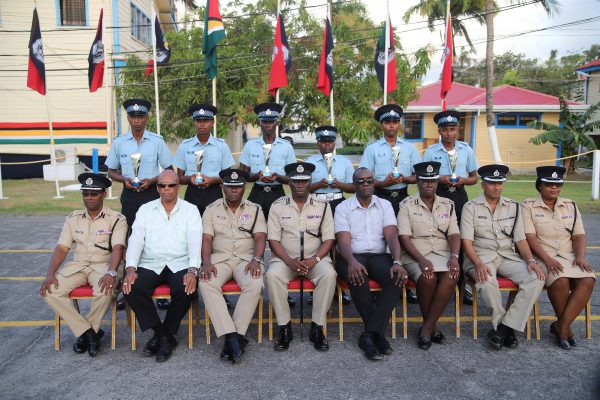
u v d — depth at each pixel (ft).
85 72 55.11
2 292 18.90
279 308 14.11
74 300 14.16
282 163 18.07
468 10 59.47
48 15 54.34
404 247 15.08
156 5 67.67
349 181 18.35
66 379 12.31
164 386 11.95
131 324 14.44
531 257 14.53
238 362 13.21
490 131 57.88
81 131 56.08
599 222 31.81
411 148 18.37
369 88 46.68
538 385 11.91
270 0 48.03
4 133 56.08
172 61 46.32
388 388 11.81
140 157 16.72
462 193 17.70
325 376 12.43
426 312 14.28
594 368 12.79
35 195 43.47
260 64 47.47
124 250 15.16
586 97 73.56
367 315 14.08
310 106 47.60
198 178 17.10
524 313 13.75
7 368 12.91
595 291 18.49
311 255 15.19
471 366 12.93
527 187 49.65
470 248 15.02
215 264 14.62
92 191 14.19
